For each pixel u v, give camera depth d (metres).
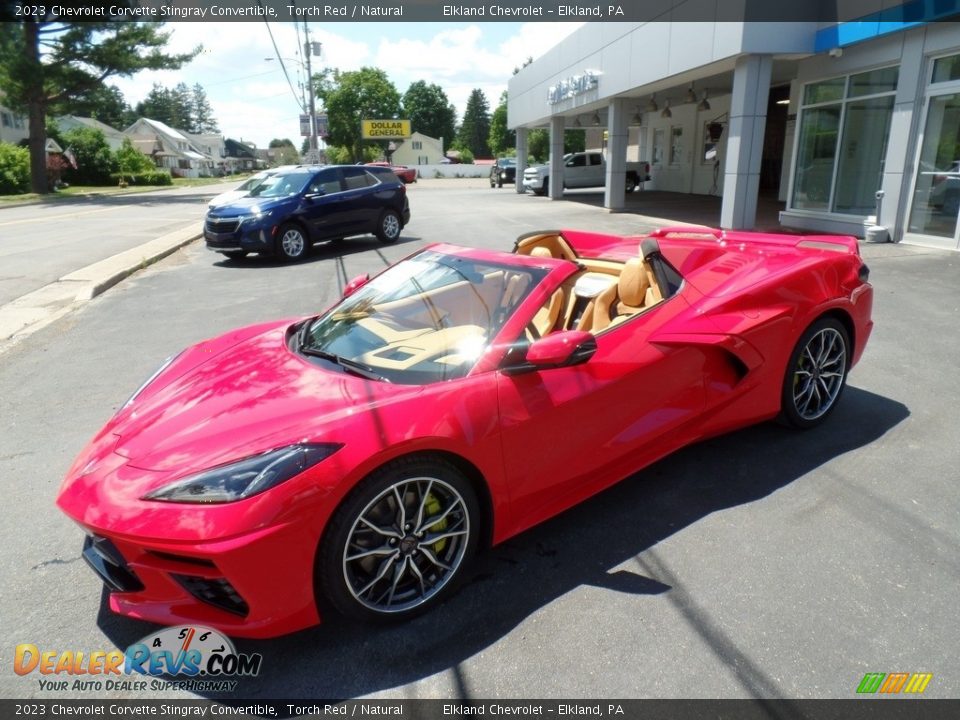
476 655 2.28
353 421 2.31
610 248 4.20
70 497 2.31
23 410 4.71
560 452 2.78
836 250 4.09
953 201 9.60
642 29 15.45
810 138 12.69
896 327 5.94
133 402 2.88
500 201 25.86
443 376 2.66
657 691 2.09
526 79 28.02
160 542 2.08
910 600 2.46
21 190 36.38
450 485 2.46
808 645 2.26
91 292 8.59
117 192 38.50
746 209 12.45
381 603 2.41
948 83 9.39
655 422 3.12
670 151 28.44
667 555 2.79
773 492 3.25
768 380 3.53
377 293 3.45
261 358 3.02
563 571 2.72
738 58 12.00
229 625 2.18
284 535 2.11
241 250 11.11
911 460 3.50
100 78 32.28
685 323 3.25
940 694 2.04
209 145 125.38
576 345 2.58
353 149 93.31
